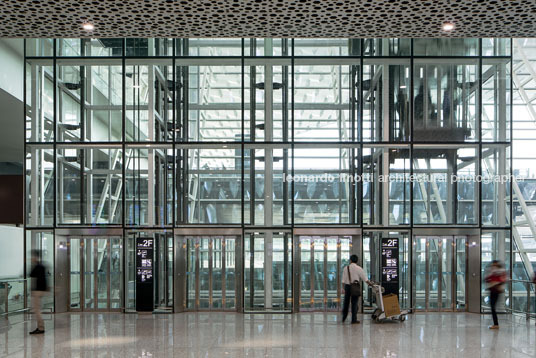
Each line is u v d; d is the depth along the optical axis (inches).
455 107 576.1
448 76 579.2
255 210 572.4
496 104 573.0
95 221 572.1
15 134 778.8
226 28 337.1
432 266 567.2
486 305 543.5
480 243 552.7
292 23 326.3
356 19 318.7
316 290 564.4
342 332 425.4
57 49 581.3
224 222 576.7
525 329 442.0
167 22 324.5
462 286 563.2
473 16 312.8
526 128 873.5
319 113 582.9
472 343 377.7
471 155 570.9
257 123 583.5
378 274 556.1
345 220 572.7
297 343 377.7
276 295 556.7
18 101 615.8
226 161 581.3
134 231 560.1
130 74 586.9
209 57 584.4
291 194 572.4
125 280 555.2
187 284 571.5
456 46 579.2
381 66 583.2
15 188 928.9
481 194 563.5
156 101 585.3
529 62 882.8
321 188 575.8
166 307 549.6
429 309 562.6
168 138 582.9
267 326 458.0
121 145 577.6
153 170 575.8
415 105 578.9
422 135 574.9
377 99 581.0
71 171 575.8
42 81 578.9
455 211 566.9
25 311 545.3
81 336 408.8
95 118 583.8
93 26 331.0
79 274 568.7
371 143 574.9
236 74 590.6
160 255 556.4
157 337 402.9
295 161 577.9
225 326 458.0
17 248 654.5
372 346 366.6
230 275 570.3
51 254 558.9
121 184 574.9
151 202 571.5
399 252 557.6
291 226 560.1
